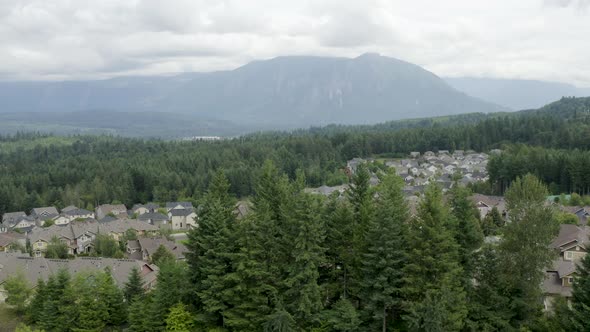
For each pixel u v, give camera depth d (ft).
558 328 126.72
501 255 135.74
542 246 132.77
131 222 369.30
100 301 161.99
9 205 469.98
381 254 127.95
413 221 134.10
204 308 139.95
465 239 136.36
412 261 127.13
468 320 126.93
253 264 133.80
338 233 142.31
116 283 207.72
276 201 160.04
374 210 142.10
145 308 150.61
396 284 128.88
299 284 132.77
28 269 216.54
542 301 149.07
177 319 143.02
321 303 136.36
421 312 116.47
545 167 427.33
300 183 171.63
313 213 134.10
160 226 394.93
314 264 133.39
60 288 162.61
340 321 130.31
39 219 431.84
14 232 380.37
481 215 330.95
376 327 131.44
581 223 294.66
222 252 139.95
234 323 134.51
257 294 135.74
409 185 478.18
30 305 172.24
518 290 134.72
